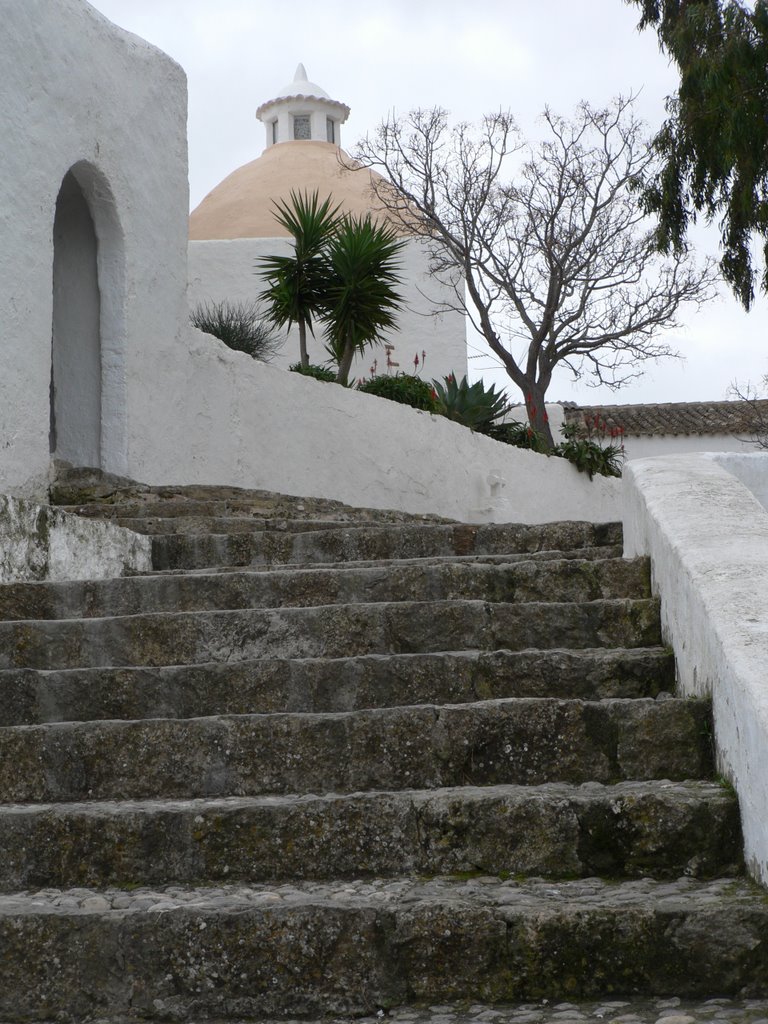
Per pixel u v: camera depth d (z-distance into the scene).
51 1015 3.01
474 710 3.93
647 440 26.66
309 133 25.77
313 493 11.41
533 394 23.94
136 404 9.38
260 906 3.07
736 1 16.53
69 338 9.45
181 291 10.18
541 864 3.44
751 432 26.28
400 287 20.73
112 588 5.60
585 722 3.90
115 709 4.41
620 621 4.87
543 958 2.96
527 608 4.90
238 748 3.94
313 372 13.30
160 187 9.95
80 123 8.77
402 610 4.91
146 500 8.91
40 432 8.23
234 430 10.52
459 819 3.49
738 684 3.32
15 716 4.39
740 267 17.42
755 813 3.20
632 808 3.43
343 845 3.49
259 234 21.78
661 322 24.45
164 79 10.13
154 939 3.03
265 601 5.55
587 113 24.02
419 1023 2.85
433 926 3.01
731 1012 2.78
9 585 5.58
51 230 8.38
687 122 16.97
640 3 18.38
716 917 2.93
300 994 2.99
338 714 3.99
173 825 3.51
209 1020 2.98
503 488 14.49
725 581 3.93
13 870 3.50
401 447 12.62
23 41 8.07
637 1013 2.82
